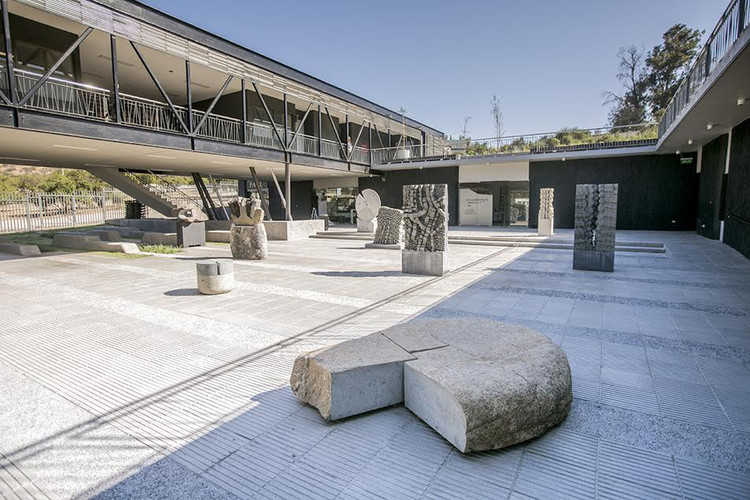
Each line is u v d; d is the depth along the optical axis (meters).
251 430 3.21
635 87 38.28
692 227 19.66
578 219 9.98
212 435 3.15
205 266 7.77
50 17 12.49
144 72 17.66
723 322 5.75
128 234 21.14
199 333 5.57
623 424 3.20
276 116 23.33
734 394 3.66
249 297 7.63
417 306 6.82
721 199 14.92
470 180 24.72
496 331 3.96
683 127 13.40
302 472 2.71
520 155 22.05
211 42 14.86
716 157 15.50
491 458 2.81
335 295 7.70
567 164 22.12
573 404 3.51
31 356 4.79
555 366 3.25
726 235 14.22
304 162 19.42
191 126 13.99
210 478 2.67
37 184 35.94
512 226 24.02
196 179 23.52
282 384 4.01
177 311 6.69
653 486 2.52
